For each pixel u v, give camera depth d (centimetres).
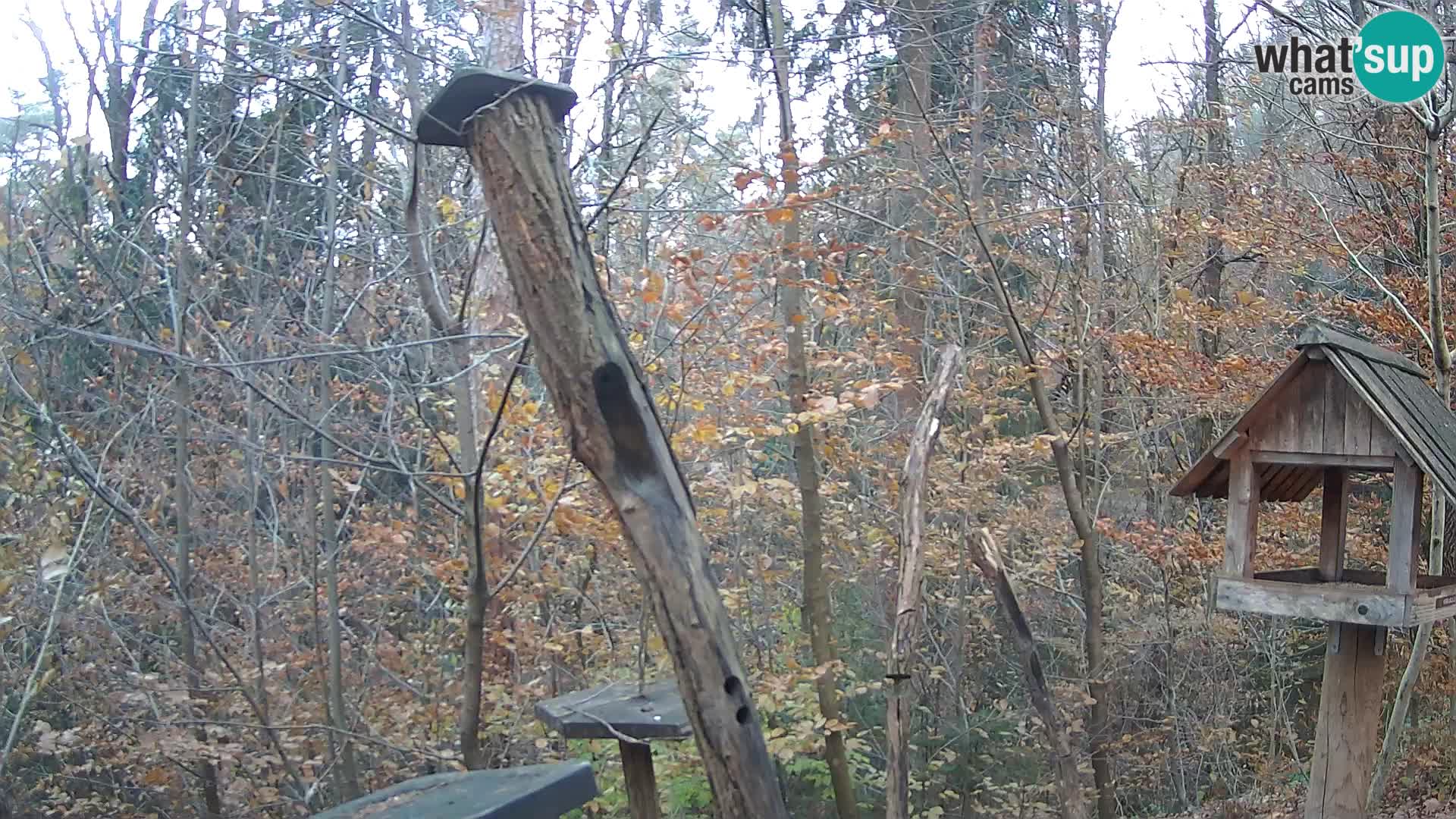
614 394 285
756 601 1020
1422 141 881
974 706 1072
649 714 412
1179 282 1118
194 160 777
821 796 1030
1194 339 1047
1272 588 546
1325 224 932
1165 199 1195
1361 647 553
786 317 784
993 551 524
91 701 750
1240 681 1177
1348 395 534
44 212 689
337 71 662
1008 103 1120
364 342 642
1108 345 1035
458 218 614
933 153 969
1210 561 1000
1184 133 1195
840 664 819
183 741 693
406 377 601
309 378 752
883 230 977
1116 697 1127
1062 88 1037
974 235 909
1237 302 1055
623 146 580
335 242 777
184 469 755
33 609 691
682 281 647
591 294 288
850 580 1030
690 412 725
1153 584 1173
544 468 666
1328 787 557
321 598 870
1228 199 1034
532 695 769
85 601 710
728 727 274
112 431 760
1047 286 980
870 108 957
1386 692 1052
